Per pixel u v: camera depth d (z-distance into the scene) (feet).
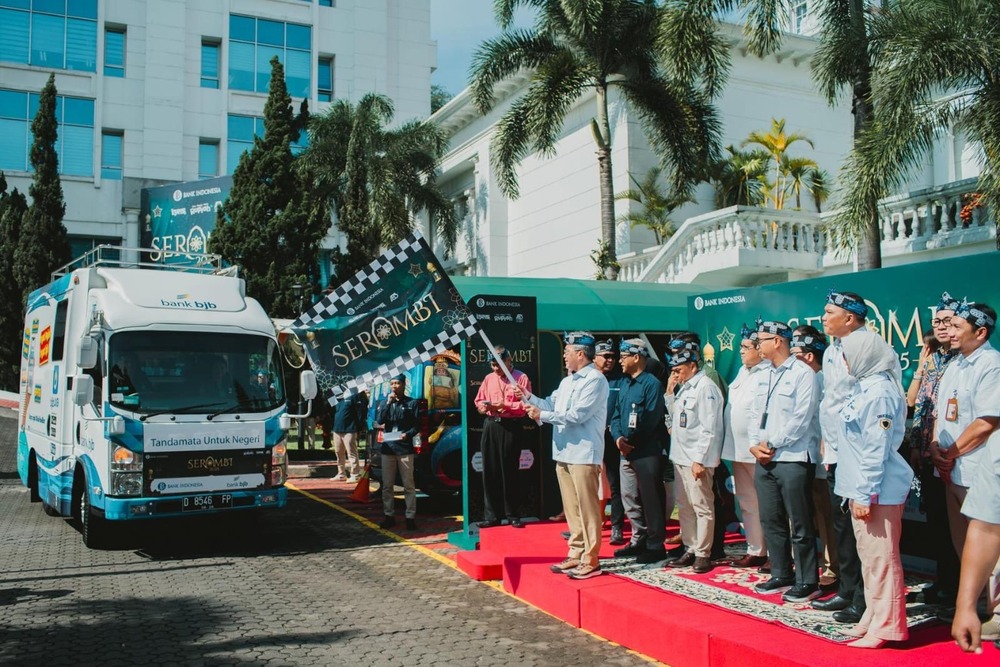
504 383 29.66
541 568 23.18
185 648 18.90
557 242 85.20
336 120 88.17
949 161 66.08
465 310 23.99
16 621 20.97
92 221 104.83
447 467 36.60
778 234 56.24
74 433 31.42
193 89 111.24
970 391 16.46
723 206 72.43
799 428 18.85
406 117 125.49
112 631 20.16
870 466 15.44
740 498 22.99
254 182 70.90
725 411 23.48
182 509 28.27
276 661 18.04
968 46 33.37
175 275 31.83
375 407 39.14
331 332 23.52
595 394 21.72
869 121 41.37
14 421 78.95
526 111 63.31
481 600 23.26
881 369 15.79
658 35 51.29
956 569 18.07
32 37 103.76
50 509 36.70
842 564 17.99
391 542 31.32
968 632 11.96
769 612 18.29
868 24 41.78
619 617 19.31
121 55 108.47
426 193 89.56
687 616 18.21
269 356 31.40
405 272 23.90
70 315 32.32
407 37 126.82
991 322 16.40
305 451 55.42
